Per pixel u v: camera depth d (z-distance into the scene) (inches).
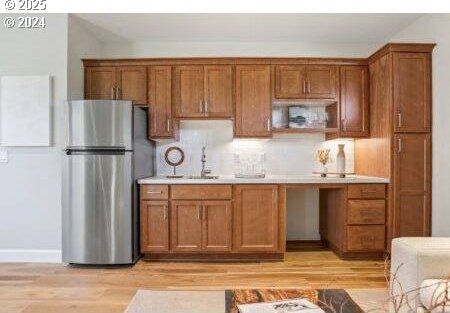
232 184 132.6
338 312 56.9
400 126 128.1
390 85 128.1
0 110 133.6
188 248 132.1
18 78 132.3
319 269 124.0
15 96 132.2
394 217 128.5
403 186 128.7
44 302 95.2
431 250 66.5
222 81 145.9
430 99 128.6
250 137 146.6
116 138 125.8
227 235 132.4
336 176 151.8
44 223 133.1
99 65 146.8
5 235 133.8
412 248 68.3
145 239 132.2
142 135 140.0
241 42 164.2
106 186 125.4
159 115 146.6
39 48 133.4
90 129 125.0
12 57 133.7
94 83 147.0
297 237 164.2
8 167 133.6
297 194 164.6
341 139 162.2
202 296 98.7
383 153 134.1
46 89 131.6
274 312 55.6
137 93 146.7
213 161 161.8
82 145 125.0
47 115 131.5
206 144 162.1
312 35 155.9
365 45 164.6
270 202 132.7
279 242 133.0
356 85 147.6
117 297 98.7
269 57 148.3
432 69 128.3
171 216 132.6
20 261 133.0
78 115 125.3
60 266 128.0
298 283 109.9
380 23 142.3
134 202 129.6
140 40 163.2
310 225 164.7
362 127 147.3
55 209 133.0
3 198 133.8
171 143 161.6
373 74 143.1
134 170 129.7
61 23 133.3
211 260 134.6
